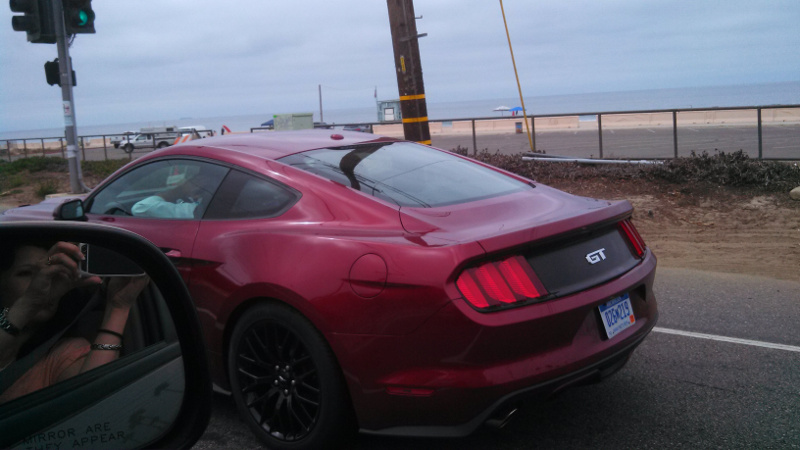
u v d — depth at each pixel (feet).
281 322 9.87
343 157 12.38
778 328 15.93
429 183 11.96
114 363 5.41
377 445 10.59
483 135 91.97
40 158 75.77
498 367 8.73
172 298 6.03
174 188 12.57
